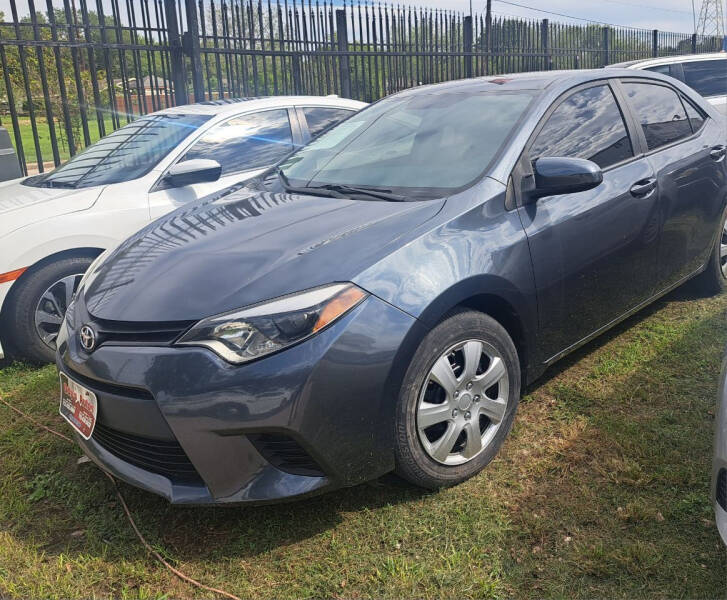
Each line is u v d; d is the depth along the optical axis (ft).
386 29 35.99
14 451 10.07
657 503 7.85
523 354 9.32
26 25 21.85
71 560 7.67
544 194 9.29
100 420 7.76
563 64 52.39
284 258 7.89
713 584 6.63
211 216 9.96
